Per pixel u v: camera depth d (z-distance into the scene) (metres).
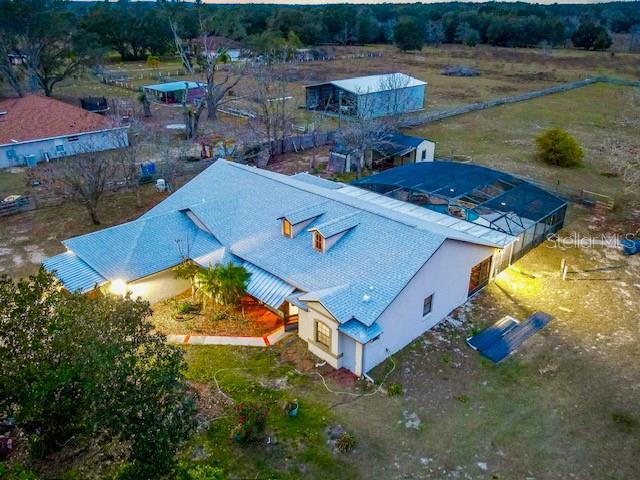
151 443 15.53
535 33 171.75
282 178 37.44
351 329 23.39
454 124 75.75
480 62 143.38
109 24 132.75
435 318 28.44
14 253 37.22
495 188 39.34
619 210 44.44
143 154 59.50
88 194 41.56
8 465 19.42
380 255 26.55
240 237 31.48
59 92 95.25
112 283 28.47
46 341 16.81
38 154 57.31
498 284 32.69
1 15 78.31
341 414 22.31
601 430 21.67
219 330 28.11
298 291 26.81
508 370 25.19
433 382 24.31
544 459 20.25
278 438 21.05
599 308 30.20
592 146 64.25
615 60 141.88
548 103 90.44
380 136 56.97
